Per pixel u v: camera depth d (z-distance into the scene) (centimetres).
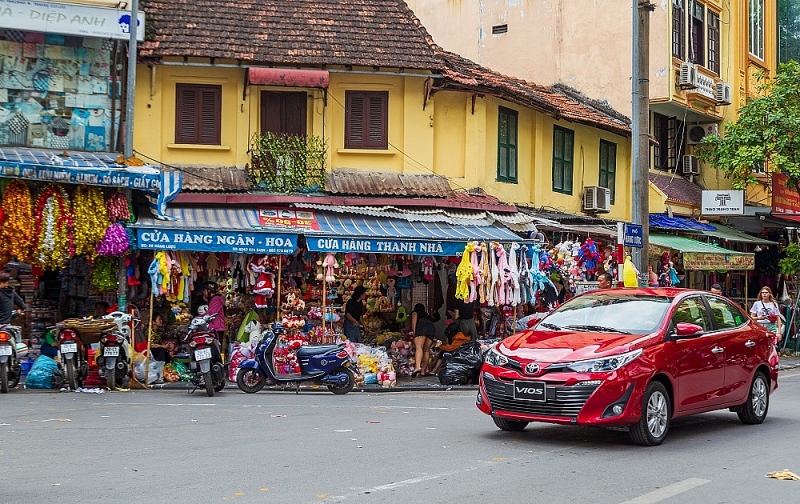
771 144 2623
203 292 1741
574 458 895
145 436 1004
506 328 1925
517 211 1998
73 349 1473
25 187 1529
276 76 1845
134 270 1628
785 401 1465
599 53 2792
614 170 2608
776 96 2647
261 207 1817
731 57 3097
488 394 1002
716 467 861
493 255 1758
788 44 4000
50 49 1745
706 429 1128
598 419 924
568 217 2230
